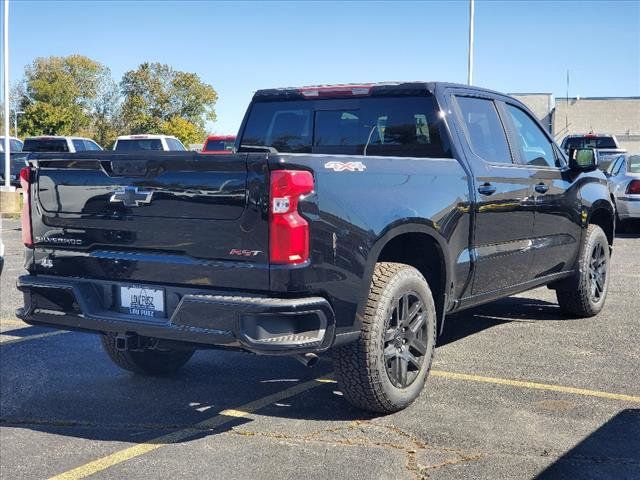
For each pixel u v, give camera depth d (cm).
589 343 625
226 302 386
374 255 420
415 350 467
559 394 489
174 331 403
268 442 412
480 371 543
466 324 702
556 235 643
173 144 2461
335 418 450
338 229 400
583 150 653
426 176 474
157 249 418
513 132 600
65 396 500
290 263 381
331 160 405
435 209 472
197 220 402
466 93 560
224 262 395
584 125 6875
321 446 404
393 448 400
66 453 403
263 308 376
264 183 382
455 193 496
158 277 416
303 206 385
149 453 400
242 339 381
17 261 1170
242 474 370
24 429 440
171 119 8725
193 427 439
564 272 673
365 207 418
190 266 404
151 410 471
